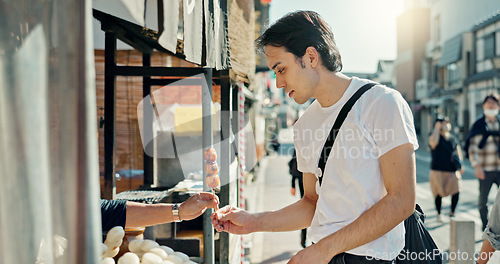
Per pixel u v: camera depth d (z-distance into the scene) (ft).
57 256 3.05
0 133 3.23
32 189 3.21
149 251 7.29
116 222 6.68
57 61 3.03
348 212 4.66
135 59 13.03
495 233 10.98
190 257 9.76
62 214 2.97
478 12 83.82
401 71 126.00
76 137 2.80
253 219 5.81
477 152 20.36
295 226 5.71
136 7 5.98
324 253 4.28
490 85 77.97
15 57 3.20
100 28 10.17
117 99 12.17
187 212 6.75
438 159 22.82
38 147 3.18
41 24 3.09
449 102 96.68
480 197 20.42
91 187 2.80
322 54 4.79
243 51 10.57
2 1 3.17
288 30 4.69
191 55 6.29
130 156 12.23
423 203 28.35
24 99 3.19
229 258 9.73
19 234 3.28
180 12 7.72
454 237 12.55
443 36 102.68
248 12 11.68
